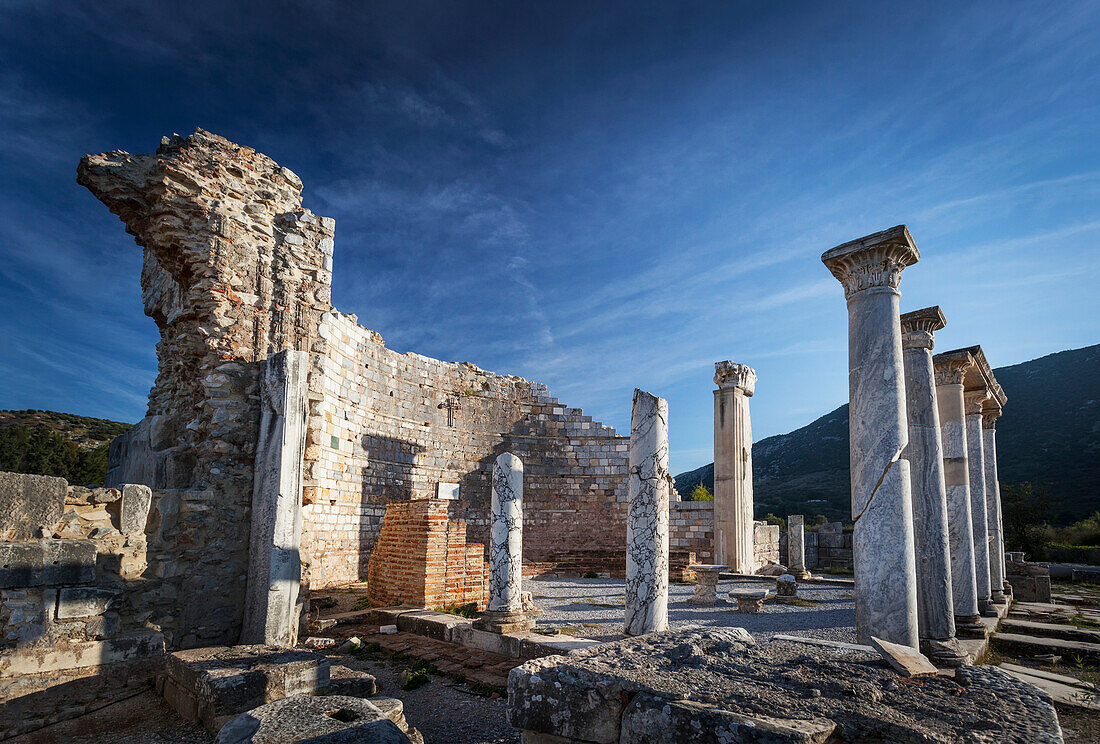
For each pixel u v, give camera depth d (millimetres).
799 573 19734
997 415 15523
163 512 7539
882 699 3820
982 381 12992
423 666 8078
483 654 8641
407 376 20594
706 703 3627
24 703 5660
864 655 4797
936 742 3133
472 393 23078
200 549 7801
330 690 6098
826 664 4535
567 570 21078
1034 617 12539
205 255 8727
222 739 3820
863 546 7227
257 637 7629
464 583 12383
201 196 8844
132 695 6434
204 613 7711
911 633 6887
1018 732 3275
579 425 24891
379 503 18656
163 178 8664
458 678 7527
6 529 5926
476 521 22422
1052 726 3367
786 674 4262
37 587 5926
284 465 8070
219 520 8039
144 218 9258
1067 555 26000
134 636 6629
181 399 9312
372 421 18688
